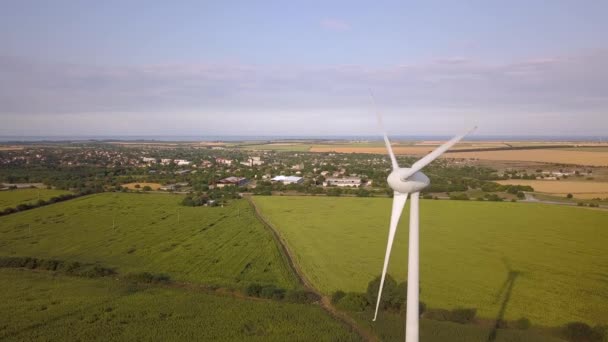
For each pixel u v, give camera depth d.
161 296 50.50
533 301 47.28
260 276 58.06
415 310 26.91
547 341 37.97
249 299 50.22
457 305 46.22
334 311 46.47
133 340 39.56
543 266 59.94
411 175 25.52
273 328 41.66
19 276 58.31
